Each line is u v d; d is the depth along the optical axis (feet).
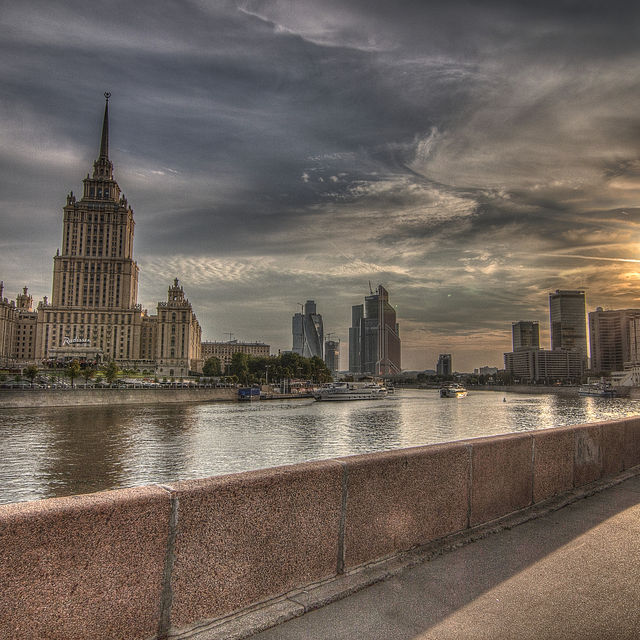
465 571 18.93
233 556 15.31
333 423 268.62
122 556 13.21
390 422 285.23
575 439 31.58
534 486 27.68
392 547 19.88
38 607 11.88
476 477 24.04
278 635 14.38
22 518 11.80
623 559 20.22
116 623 12.99
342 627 14.85
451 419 321.52
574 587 17.66
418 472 21.27
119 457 152.66
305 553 17.12
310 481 17.48
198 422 263.49
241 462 148.25
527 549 21.22
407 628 14.83
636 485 32.86
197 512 14.66
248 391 496.23
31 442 180.24
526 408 462.60
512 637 14.44
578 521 25.11
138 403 408.26
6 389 344.90
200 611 14.47
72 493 109.40
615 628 15.03
